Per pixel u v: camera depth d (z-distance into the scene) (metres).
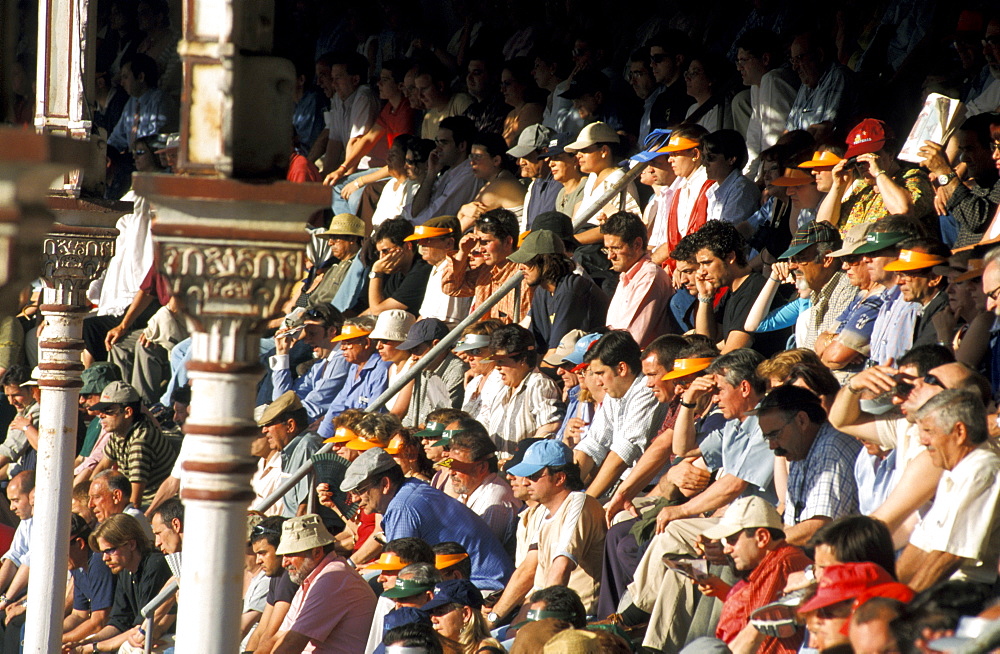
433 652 20.80
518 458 29.36
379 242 39.59
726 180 33.16
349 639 26.77
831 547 16.45
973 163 27.77
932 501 18.36
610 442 27.97
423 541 25.28
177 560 33.22
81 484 38.94
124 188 56.75
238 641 17.06
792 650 18.95
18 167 10.76
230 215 16.09
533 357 30.89
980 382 18.34
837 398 20.41
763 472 22.62
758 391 23.09
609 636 19.17
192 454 16.88
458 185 42.00
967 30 33.66
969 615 12.41
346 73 51.59
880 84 36.91
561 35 50.62
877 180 26.94
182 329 47.34
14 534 42.03
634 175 35.25
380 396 32.12
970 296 21.30
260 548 28.94
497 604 25.75
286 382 40.31
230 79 15.76
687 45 41.16
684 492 24.56
